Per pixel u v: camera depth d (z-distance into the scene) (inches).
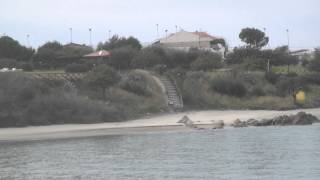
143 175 4955.7
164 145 7234.3
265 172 5029.5
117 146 7194.9
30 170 5300.2
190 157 6082.7
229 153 6382.9
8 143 7672.2
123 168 5369.1
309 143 7278.5
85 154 6441.9
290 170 5118.1
